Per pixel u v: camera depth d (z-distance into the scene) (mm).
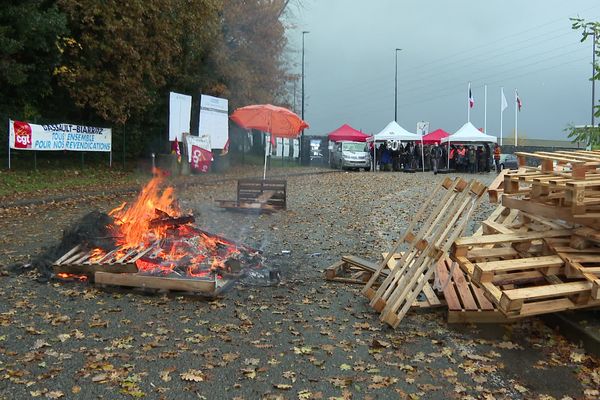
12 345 4844
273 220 12664
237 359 4715
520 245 5633
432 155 37000
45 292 6426
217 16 29250
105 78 22984
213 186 21859
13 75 19047
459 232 5543
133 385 4152
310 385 4270
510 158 39125
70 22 21359
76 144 21391
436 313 6031
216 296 6402
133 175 23469
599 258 5254
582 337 5102
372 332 5477
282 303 6312
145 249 7141
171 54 25672
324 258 8711
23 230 10469
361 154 37094
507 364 4758
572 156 5820
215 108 28016
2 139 20141
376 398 4090
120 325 5441
